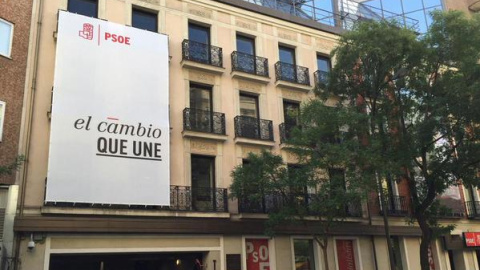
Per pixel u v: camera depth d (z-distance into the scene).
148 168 17.52
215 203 18.78
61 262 15.99
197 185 19.06
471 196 27.22
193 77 20.14
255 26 22.77
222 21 21.81
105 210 16.09
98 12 18.64
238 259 18.55
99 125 16.94
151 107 18.28
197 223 17.83
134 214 16.64
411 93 18.34
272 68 22.52
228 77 21.08
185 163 18.72
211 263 17.97
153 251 16.91
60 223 15.28
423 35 18.45
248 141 20.27
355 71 18.66
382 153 16.78
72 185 15.82
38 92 16.56
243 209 19.00
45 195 15.30
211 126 19.75
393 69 18.36
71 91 16.70
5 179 15.06
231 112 20.62
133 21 19.69
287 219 16.61
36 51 16.91
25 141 15.77
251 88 21.53
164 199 17.52
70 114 16.47
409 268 22.89
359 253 21.53
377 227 22.12
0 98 15.59
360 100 21.45
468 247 25.39
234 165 19.83
